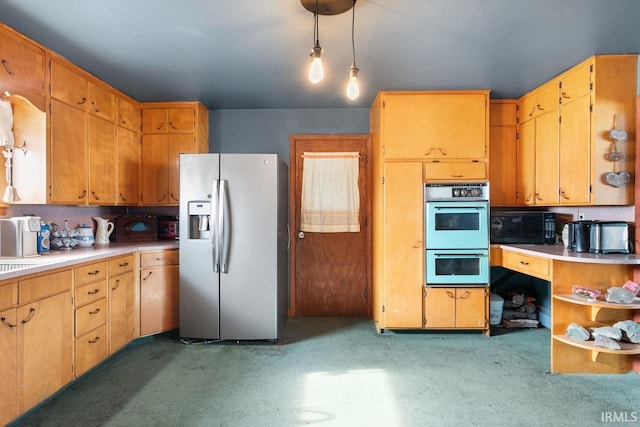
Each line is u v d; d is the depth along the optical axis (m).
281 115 3.94
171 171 3.59
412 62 2.68
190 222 3.09
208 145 3.92
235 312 3.05
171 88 3.21
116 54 2.52
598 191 2.60
